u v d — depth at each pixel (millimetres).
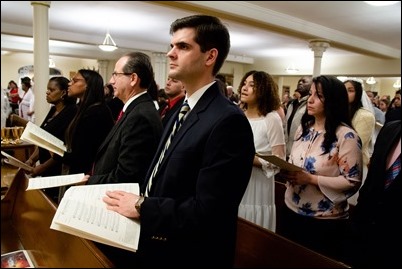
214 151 851
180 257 966
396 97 5074
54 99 2084
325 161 1436
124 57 1530
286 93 7344
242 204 1778
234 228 933
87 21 5539
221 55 983
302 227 1484
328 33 5297
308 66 8938
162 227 847
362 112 2047
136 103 1469
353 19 4656
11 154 2322
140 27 5918
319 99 1454
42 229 1259
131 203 894
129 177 1324
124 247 781
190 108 1006
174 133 1020
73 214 828
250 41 7000
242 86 1886
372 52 6414
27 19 5637
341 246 1434
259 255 1344
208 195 829
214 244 904
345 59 8211
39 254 1163
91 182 1349
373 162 1289
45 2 3492
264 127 1770
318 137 1497
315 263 1100
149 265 1021
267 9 4391
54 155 1882
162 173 967
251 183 1774
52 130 1990
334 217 1426
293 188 1551
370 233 1245
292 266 1191
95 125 1734
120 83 1501
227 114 873
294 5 4160
